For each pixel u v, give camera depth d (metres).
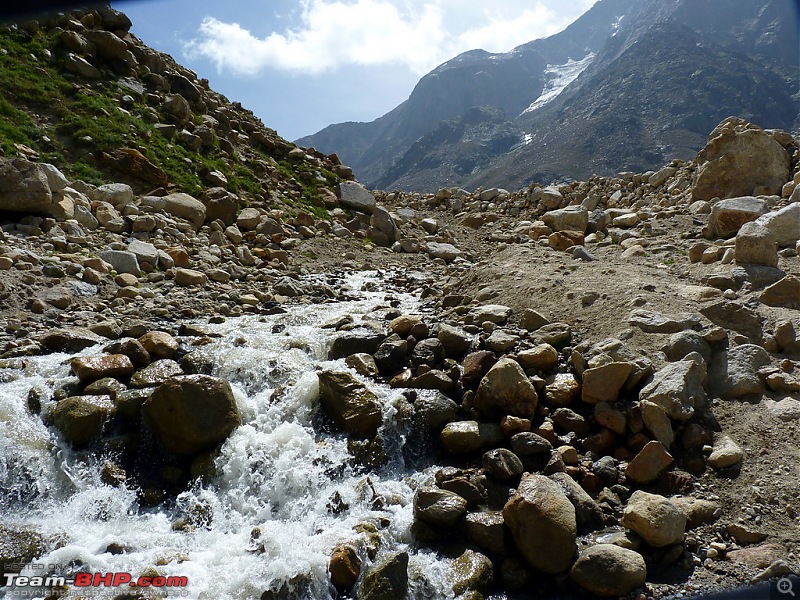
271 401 6.88
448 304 9.41
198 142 16.80
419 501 5.48
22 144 13.33
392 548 5.29
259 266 12.91
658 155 199.25
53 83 15.42
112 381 6.77
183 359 7.36
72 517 5.66
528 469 5.94
